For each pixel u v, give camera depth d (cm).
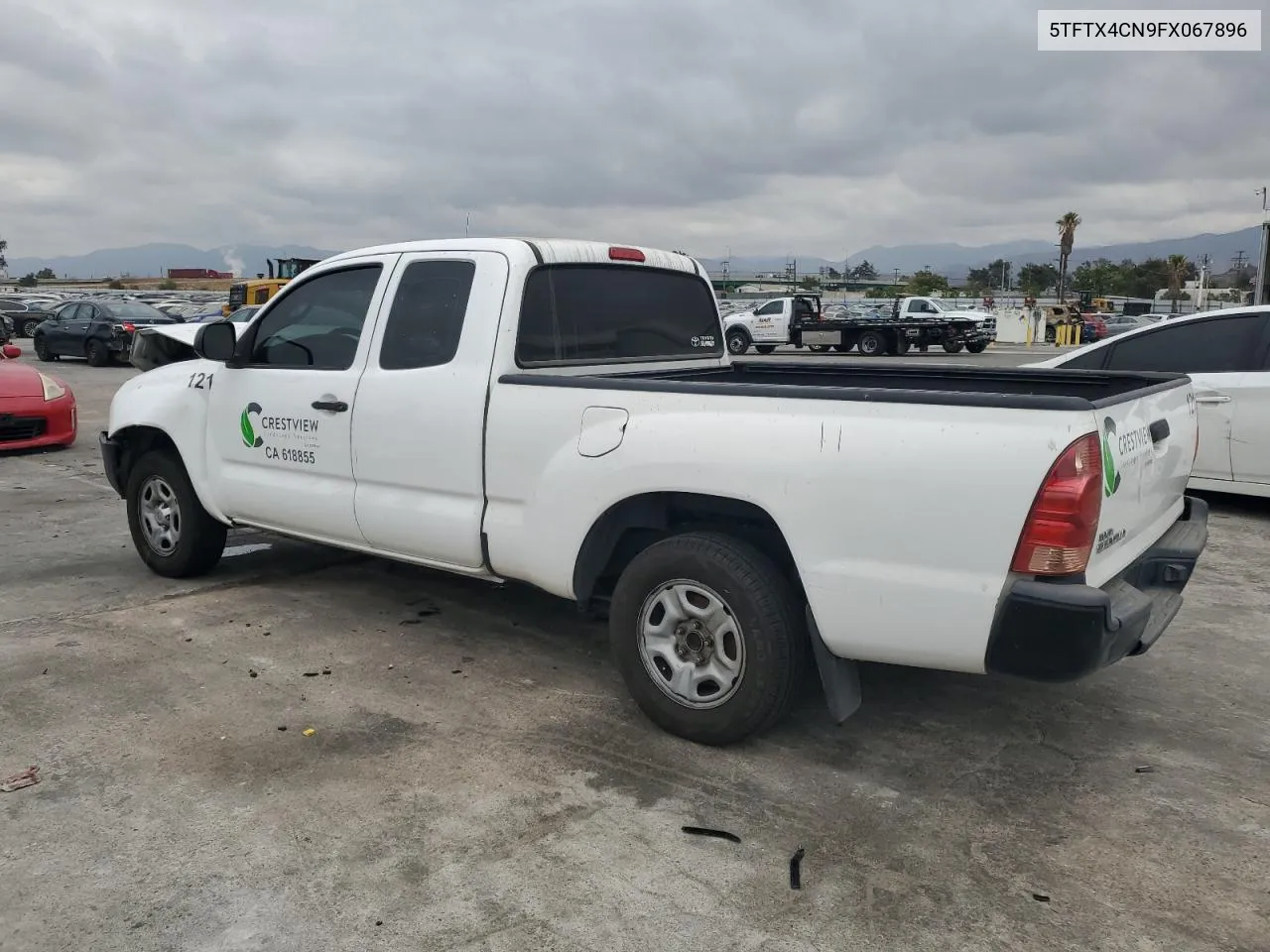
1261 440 732
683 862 299
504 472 406
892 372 511
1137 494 349
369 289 464
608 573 422
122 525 734
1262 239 1883
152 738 376
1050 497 296
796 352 3441
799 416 334
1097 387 458
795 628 352
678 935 265
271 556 639
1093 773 358
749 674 352
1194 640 496
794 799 336
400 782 344
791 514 333
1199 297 6284
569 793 338
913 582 315
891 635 323
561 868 295
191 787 339
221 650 471
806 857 302
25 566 615
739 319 3472
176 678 435
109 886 283
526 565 405
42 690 420
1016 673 309
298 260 2998
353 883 286
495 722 395
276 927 266
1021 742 382
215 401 527
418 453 434
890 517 316
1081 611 291
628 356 484
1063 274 6981
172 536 577
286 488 493
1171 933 268
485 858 299
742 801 334
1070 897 283
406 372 439
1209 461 763
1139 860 303
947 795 340
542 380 394
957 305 4816
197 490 545
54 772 349
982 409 306
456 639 491
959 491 305
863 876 293
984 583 305
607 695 423
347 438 461
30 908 272
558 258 439
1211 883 291
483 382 412
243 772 351
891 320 3284
